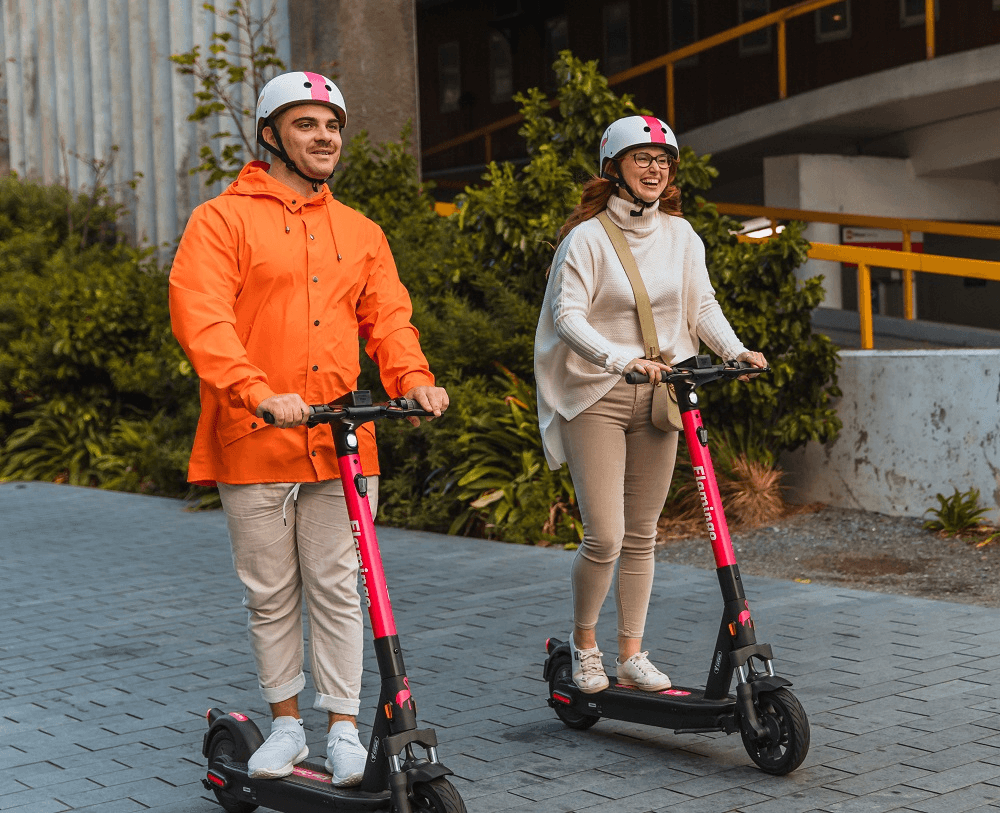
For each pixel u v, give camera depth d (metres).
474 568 6.82
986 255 17.88
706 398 7.92
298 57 11.69
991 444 7.16
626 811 3.38
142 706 4.56
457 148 23.84
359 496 3.05
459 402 8.08
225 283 3.20
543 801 3.47
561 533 7.58
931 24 13.70
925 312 18.47
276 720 3.44
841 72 16.09
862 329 8.55
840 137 15.88
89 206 13.80
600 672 4.04
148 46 13.56
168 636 5.62
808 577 6.58
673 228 4.01
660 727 3.96
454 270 8.95
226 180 12.41
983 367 7.18
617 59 21.91
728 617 3.70
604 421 3.89
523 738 4.04
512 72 23.81
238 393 3.04
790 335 7.82
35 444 11.69
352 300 3.43
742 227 8.52
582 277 3.86
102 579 6.93
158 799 3.62
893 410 7.67
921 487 7.54
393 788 2.91
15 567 7.33
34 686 4.87
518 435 8.05
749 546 7.32
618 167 3.89
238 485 3.32
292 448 3.28
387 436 8.48
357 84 11.27
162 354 10.88
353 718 3.42
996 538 6.95
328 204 3.42
